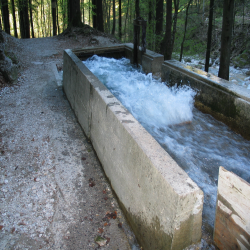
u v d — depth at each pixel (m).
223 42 8.00
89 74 5.22
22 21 22.67
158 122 5.66
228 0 7.51
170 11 10.58
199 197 2.31
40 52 12.45
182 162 4.44
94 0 18.17
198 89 5.94
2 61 7.83
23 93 7.39
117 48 9.91
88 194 3.80
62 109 6.48
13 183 3.97
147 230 2.82
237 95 4.99
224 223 2.56
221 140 5.00
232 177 2.32
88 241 3.10
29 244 3.04
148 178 2.70
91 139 4.89
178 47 14.98
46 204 3.61
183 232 2.42
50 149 4.83
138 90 7.12
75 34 15.36
